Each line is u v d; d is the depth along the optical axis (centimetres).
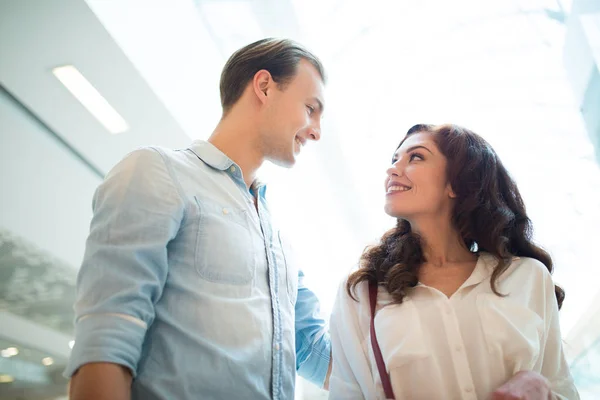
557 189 341
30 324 196
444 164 139
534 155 348
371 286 134
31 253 205
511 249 142
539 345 114
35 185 213
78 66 213
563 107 329
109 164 261
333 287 399
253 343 106
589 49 261
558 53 317
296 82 142
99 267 92
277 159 142
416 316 118
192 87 285
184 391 94
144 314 92
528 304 120
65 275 225
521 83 339
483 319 114
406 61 341
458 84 351
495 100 352
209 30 297
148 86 236
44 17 190
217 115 312
